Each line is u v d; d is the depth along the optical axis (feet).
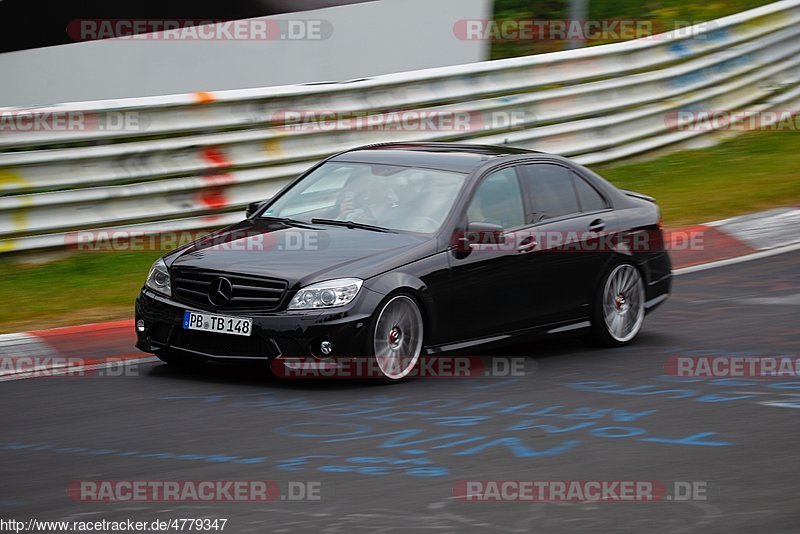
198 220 98.89
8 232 89.20
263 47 111.86
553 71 124.06
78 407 56.70
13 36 102.53
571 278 70.38
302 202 69.77
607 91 127.75
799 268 95.50
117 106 94.07
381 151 72.95
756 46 147.23
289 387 61.05
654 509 42.52
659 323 79.71
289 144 104.12
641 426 54.39
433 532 39.81
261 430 52.65
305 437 51.60
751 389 61.98
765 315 80.79
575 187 73.00
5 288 84.38
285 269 60.85
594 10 174.40
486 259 65.72
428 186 67.51
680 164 130.82
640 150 130.93
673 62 136.36
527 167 70.85
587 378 64.23
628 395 60.44
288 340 59.36
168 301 62.69
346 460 48.24
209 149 99.14
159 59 107.45
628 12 174.81
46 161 90.94
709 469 47.67
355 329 59.62
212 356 60.95
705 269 96.07
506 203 68.49
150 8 106.93
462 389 61.11
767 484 45.62
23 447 49.83
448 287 63.82
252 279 60.70
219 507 42.11
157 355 65.67
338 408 56.65
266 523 40.50
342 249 62.95
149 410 56.08
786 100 149.89
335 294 59.72
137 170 95.25
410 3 119.96
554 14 170.60
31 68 103.30
